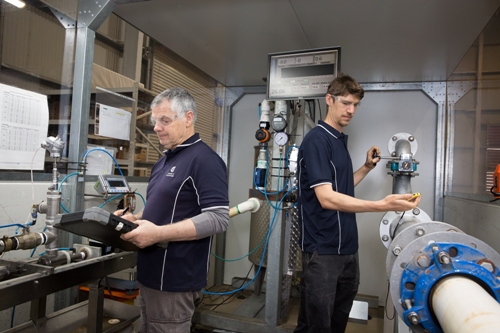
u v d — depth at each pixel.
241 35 2.34
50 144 1.38
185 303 1.38
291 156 2.24
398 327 1.55
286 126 2.23
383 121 3.12
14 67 1.76
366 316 2.62
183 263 1.35
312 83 2.16
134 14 2.08
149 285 1.35
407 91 3.09
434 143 3.01
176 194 1.37
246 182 3.50
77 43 1.92
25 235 1.25
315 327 1.63
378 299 2.91
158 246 1.31
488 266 0.83
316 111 3.12
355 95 1.71
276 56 2.25
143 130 2.59
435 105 3.03
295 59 2.20
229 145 3.55
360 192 3.12
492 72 1.81
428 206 2.99
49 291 1.24
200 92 3.22
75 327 1.54
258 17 2.06
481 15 1.85
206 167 1.36
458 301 0.73
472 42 2.22
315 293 1.62
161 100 1.41
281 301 2.30
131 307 1.80
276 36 2.33
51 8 1.93
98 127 2.09
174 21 2.17
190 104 1.45
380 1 1.77
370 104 3.15
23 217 1.65
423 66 2.67
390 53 2.47
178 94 1.42
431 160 3.01
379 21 2.00
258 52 2.65
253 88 3.49
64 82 1.98
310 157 1.65
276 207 2.20
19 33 1.79
